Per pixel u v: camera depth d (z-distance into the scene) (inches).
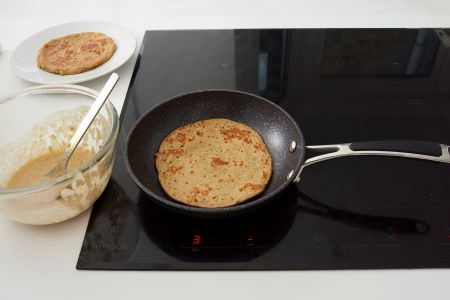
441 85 32.4
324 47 37.0
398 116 29.2
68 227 21.7
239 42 37.8
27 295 18.5
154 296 18.5
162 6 43.6
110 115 22.8
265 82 32.8
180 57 35.9
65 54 33.7
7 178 23.4
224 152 25.3
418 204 22.5
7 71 33.8
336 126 28.3
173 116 27.0
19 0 44.4
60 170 22.5
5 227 21.6
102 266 19.6
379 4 42.8
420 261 19.6
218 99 27.3
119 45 35.6
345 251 20.1
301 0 43.7
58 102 25.6
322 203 22.6
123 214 22.2
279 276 19.2
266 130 26.6
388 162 25.2
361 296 18.3
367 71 34.1
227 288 18.7
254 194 22.4
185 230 21.3
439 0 43.2
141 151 24.8
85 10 43.2
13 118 25.4
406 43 37.3
